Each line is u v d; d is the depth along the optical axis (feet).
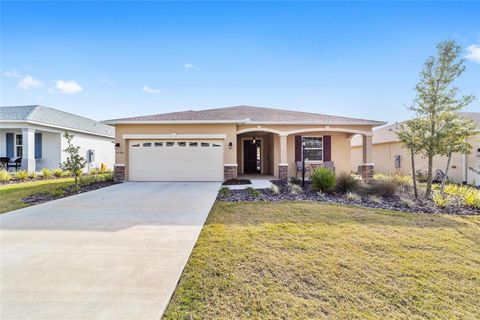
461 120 28.32
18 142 62.90
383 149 66.28
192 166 45.11
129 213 22.15
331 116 53.52
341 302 9.52
